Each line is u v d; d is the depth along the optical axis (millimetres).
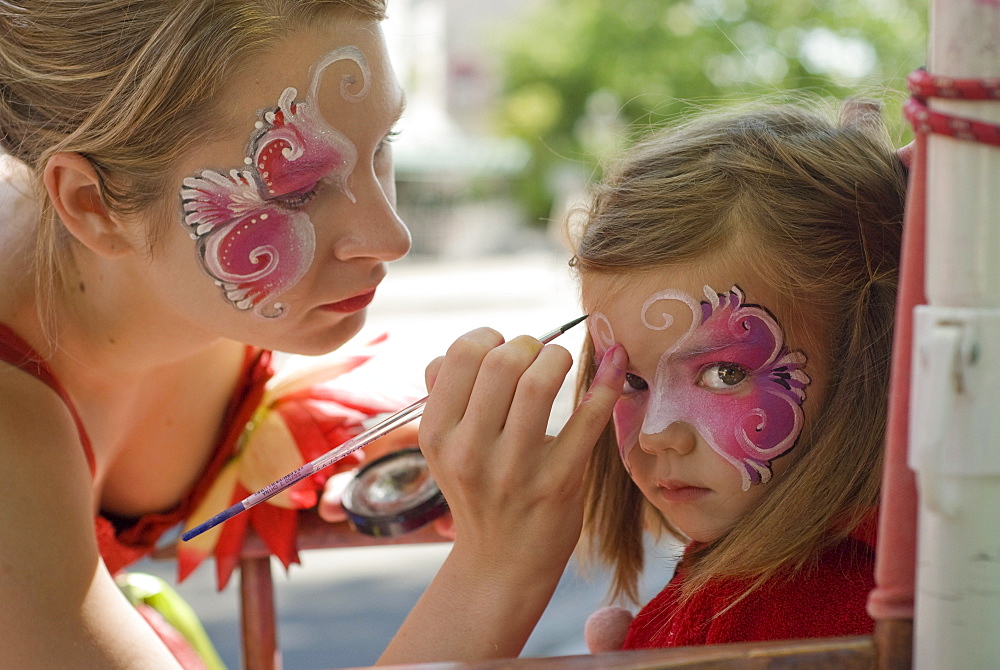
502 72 14133
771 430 818
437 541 1180
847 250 830
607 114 12805
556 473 776
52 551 838
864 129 914
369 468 1203
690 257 821
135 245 949
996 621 489
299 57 899
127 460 1173
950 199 469
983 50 457
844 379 819
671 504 855
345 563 3654
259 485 1175
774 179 840
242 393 1226
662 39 11445
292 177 916
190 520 1208
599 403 795
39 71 907
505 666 603
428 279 10883
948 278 472
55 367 999
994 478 477
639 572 1043
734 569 803
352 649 2791
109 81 887
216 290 950
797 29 8023
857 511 801
